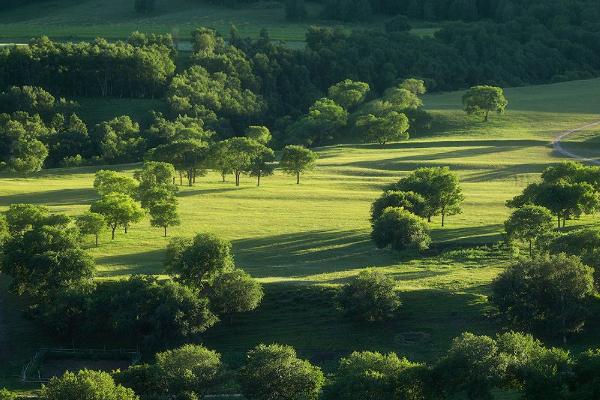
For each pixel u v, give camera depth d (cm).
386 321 12756
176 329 12525
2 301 13938
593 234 13925
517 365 9825
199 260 13525
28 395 11244
